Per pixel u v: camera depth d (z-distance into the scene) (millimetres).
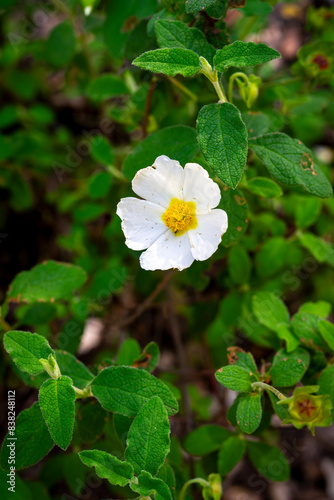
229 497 525
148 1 413
